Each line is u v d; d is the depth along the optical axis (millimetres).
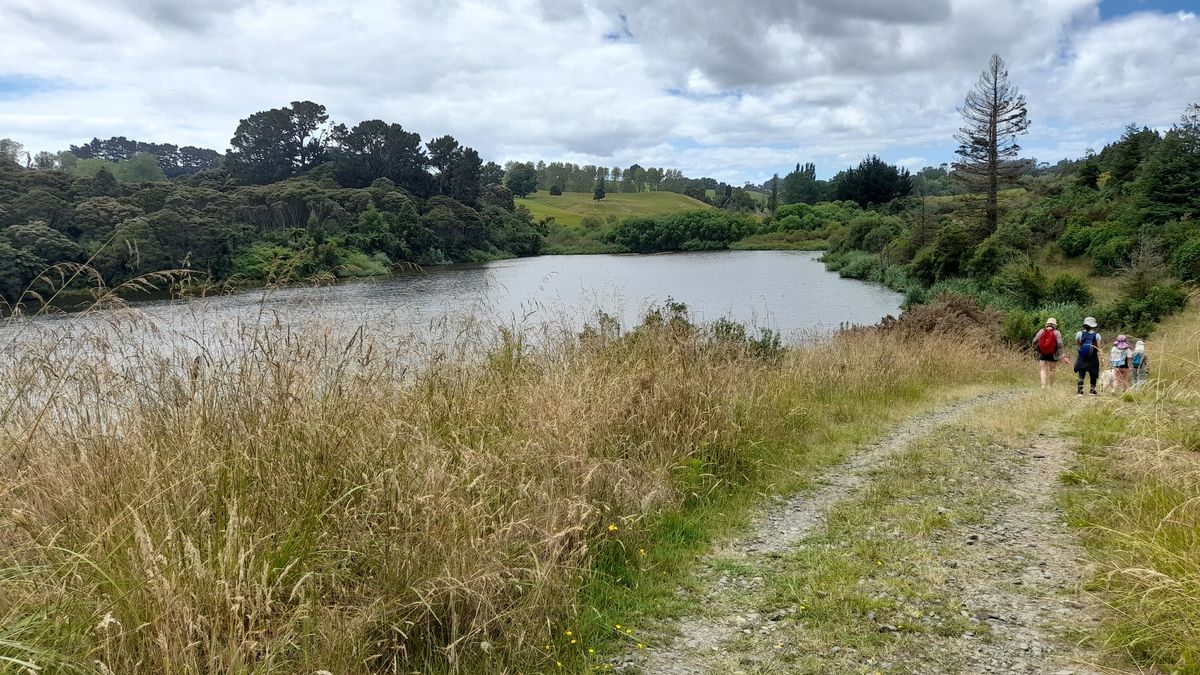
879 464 7348
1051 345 13477
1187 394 5973
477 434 5598
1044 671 3297
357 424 4570
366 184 112938
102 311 4805
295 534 3639
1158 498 4766
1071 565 4445
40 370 4270
